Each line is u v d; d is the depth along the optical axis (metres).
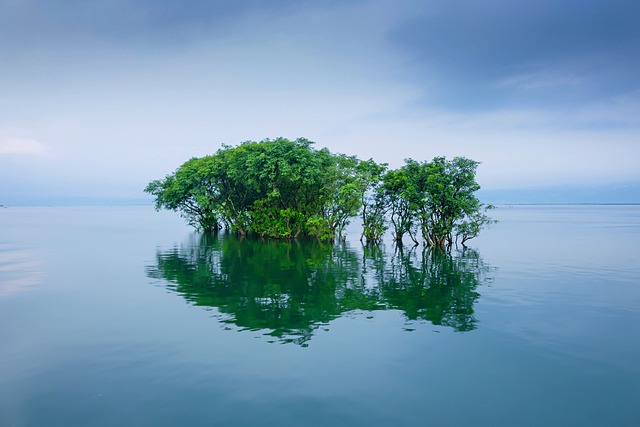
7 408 9.05
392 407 8.98
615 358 11.73
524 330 14.16
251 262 31.47
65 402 9.29
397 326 14.60
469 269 27.59
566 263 30.28
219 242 48.91
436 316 15.88
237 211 61.50
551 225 83.75
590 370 10.93
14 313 16.58
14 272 26.88
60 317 15.97
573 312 16.45
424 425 8.29
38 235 59.44
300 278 24.34
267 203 53.69
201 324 14.93
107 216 151.12
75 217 140.12
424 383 10.15
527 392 9.72
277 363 11.30
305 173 46.28
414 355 11.90
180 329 14.33
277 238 53.22
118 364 11.33
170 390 9.80
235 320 15.43
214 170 55.03
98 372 10.84
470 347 12.53
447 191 38.84
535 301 18.34
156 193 68.75
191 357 11.77
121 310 16.95
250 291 20.64
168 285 22.25
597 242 46.78
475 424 8.36
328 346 12.60
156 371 10.86
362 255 35.91
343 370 10.87
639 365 11.27
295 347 12.52
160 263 30.94
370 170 46.28
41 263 31.00
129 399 9.38
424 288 21.28
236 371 10.82
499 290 20.75
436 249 40.44
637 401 9.34
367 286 21.88
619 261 31.25
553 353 12.09
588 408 9.02
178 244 46.28
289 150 48.06
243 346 12.62
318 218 48.19
